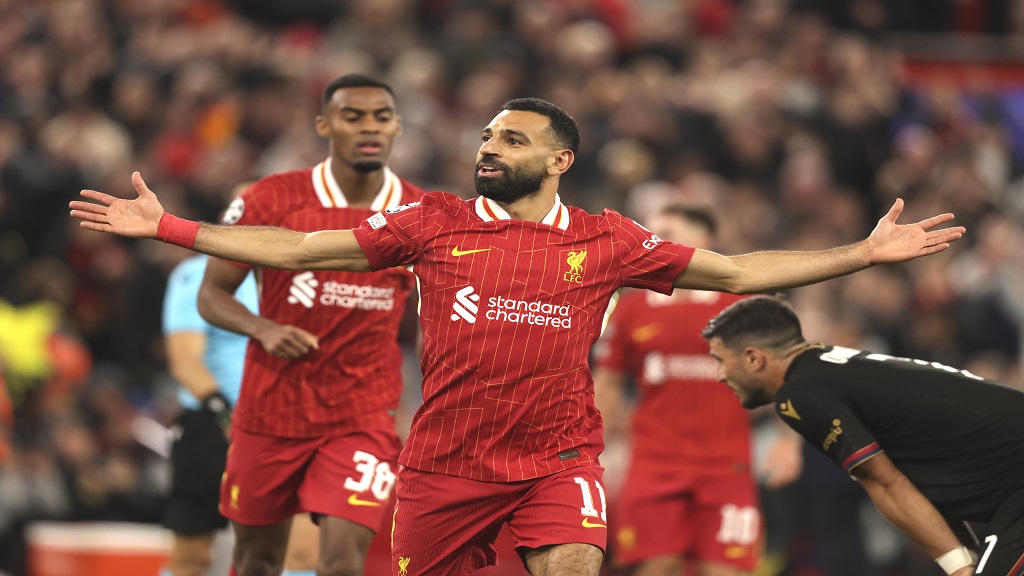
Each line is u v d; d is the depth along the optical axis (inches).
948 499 742.5
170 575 1038.4
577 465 701.9
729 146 2009.1
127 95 1861.5
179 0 2085.4
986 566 718.5
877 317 1734.7
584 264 687.1
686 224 1091.9
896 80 2337.6
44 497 1277.1
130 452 1389.0
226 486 861.8
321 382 832.9
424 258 691.4
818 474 1347.2
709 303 1073.5
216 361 1018.7
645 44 2190.0
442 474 698.8
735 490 1075.3
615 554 1146.7
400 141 1791.3
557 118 703.1
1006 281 1866.4
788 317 789.2
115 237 1685.5
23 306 1537.9
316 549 964.6
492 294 681.0
